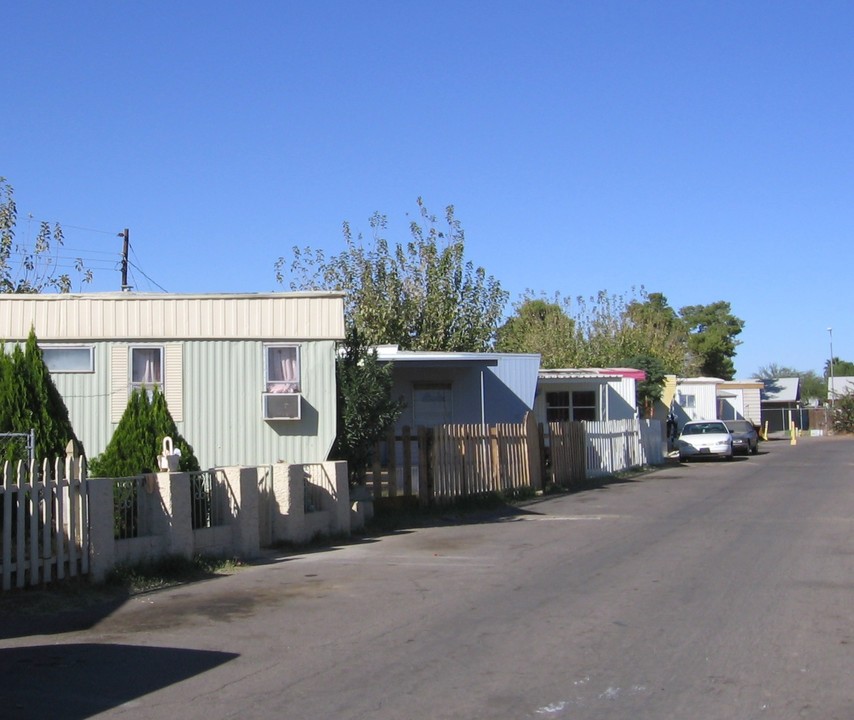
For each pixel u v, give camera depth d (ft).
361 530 52.60
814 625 28.40
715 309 275.39
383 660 24.84
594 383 112.27
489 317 112.98
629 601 32.09
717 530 51.31
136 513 38.24
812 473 94.38
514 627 28.37
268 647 26.48
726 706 20.74
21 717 20.47
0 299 53.26
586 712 20.35
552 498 75.10
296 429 54.44
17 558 32.68
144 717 20.45
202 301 54.29
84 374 53.36
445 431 65.46
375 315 108.17
